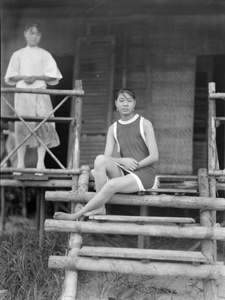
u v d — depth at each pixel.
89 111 5.91
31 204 5.91
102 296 3.30
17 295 3.34
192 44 5.88
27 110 4.53
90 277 3.64
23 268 3.53
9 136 5.29
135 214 5.94
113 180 3.35
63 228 3.34
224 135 6.02
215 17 5.81
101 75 5.96
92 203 3.36
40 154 4.46
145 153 3.66
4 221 4.85
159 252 3.14
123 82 5.93
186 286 3.51
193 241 4.56
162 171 5.72
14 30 6.04
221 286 3.46
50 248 3.97
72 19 6.05
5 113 5.94
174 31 5.92
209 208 3.47
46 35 6.03
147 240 4.26
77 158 4.08
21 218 5.61
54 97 6.47
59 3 5.52
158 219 3.27
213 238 3.21
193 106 5.79
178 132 5.77
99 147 5.79
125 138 3.67
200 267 3.04
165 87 5.88
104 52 6.00
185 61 5.88
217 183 3.89
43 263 3.67
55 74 4.57
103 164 3.43
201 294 3.34
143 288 3.41
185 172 5.68
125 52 6.00
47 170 4.00
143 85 5.88
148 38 5.97
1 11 5.94
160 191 3.54
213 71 6.02
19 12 5.96
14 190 5.88
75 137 4.12
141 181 3.48
